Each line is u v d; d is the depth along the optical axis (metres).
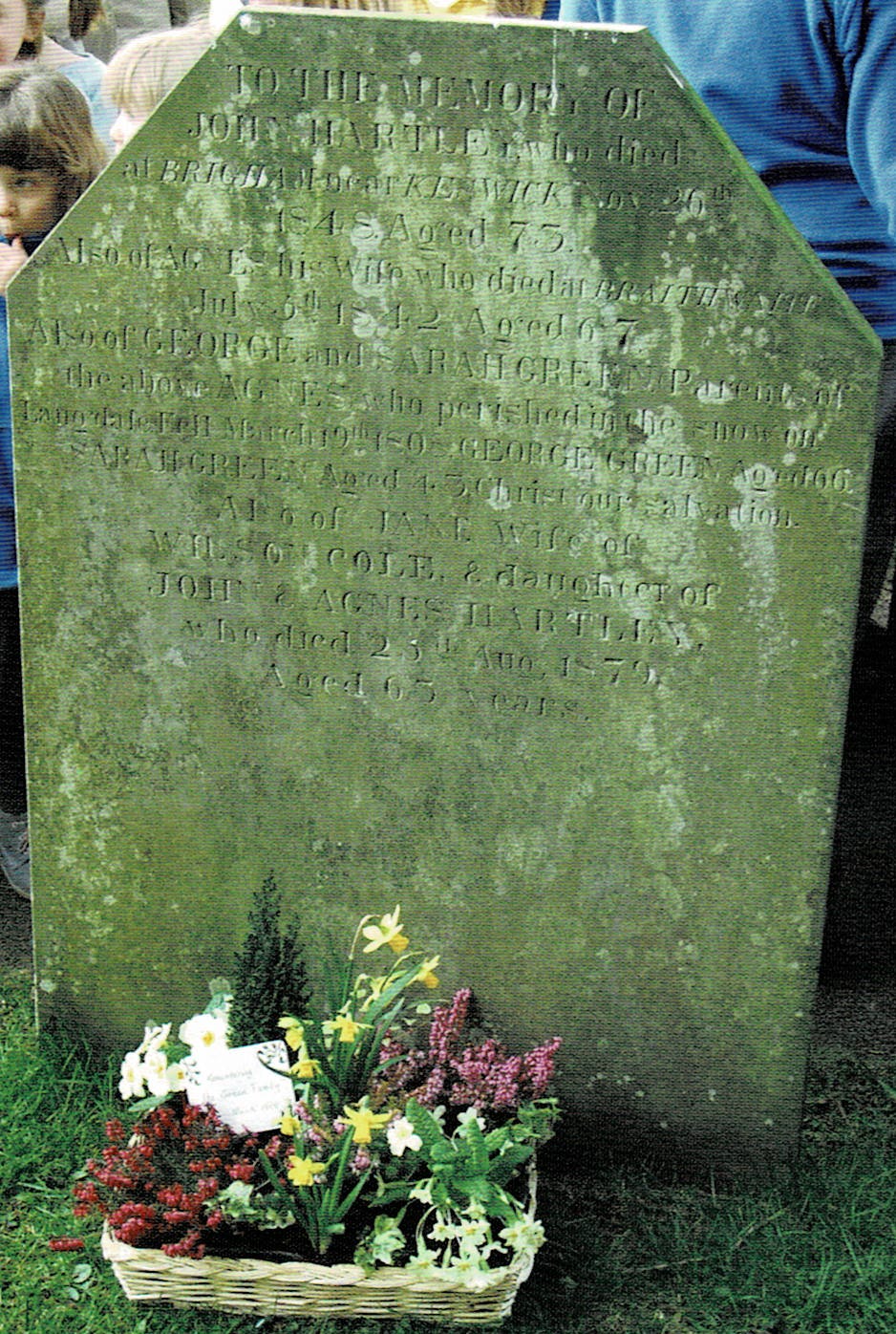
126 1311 1.95
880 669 3.25
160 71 2.61
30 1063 2.21
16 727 2.88
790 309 1.90
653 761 2.04
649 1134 2.17
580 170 1.89
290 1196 1.91
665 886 2.08
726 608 1.99
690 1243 2.04
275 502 2.03
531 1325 1.95
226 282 1.97
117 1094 2.18
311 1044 1.95
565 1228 2.06
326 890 2.15
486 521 2.00
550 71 1.87
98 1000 2.23
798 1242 2.04
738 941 2.08
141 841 2.16
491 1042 2.08
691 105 1.86
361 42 1.89
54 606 2.09
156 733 2.12
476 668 2.05
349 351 1.97
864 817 2.87
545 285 1.93
